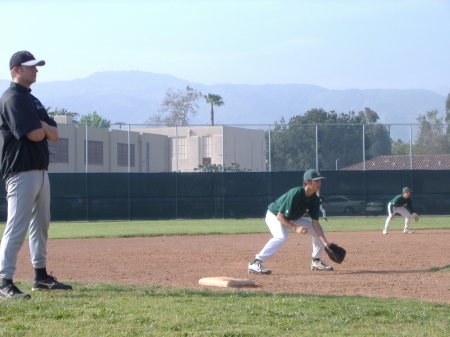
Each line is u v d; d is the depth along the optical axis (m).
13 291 7.69
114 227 27.45
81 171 46.56
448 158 37.53
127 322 6.28
